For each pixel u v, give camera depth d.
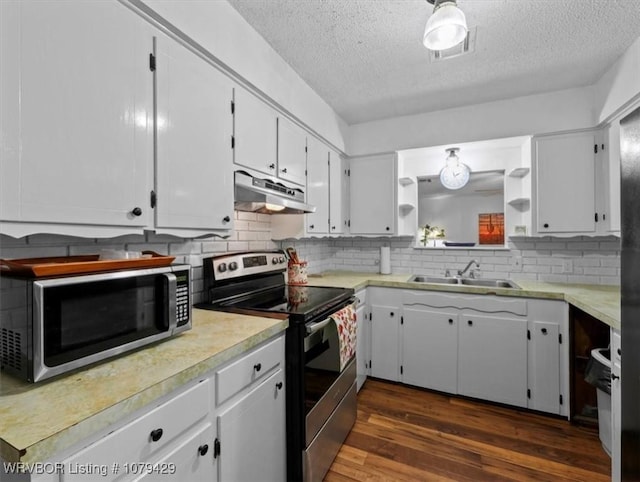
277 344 1.39
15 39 0.82
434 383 2.45
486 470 1.63
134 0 1.09
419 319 2.49
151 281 1.08
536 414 2.16
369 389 2.52
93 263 0.92
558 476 1.59
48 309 0.80
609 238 2.46
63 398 0.74
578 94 2.31
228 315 1.50
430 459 1.72
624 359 1.08
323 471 1.58
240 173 1.63
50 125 0.89
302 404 1.42
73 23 0.94
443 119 2.75
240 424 1.14
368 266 3.29
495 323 2.26
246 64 1.64
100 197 1.02
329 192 2.75
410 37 1.77
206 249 1.87
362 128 3.04
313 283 2.49
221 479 1.04
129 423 0.76
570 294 2.03
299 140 2.26
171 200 1.26
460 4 1.51
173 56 1.27
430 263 3.06
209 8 1.40
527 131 2.46
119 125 1.07
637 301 1.00
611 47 1.84
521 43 1.81
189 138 1.34
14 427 0.62
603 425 1.78
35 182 0.86
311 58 1.98
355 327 1.99
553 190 2.37
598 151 2.24
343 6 1.54
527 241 2.71
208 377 1.01
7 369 0.85
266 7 1.54
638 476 1.00
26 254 1.12
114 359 0.97
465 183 2.87
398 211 2.93
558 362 2.11
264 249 2.39
